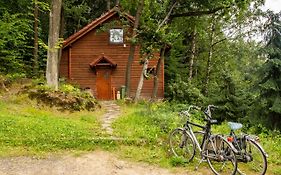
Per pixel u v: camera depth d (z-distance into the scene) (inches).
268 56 454.0
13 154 304.0
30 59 927.0
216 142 268.5
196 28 975.6
